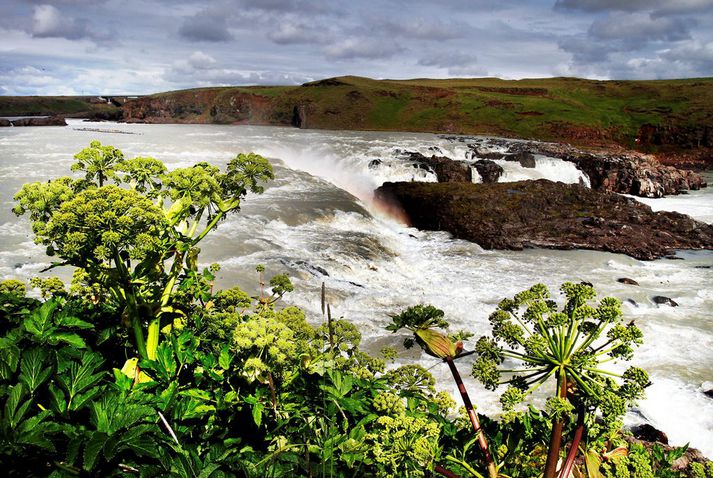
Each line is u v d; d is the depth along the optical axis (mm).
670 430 10602
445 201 29656
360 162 43219
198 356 3041
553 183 32812
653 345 14188
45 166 33844
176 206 3348
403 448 2246
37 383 2373
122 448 2045
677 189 47750
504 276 20859
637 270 22359
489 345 2033
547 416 2209
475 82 151000
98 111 147875
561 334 1926
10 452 1953
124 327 3172
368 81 132500
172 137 62812
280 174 34875
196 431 2564
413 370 3623
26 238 18172
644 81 129125
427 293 17969
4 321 3326
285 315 3684
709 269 22797
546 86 131750
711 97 101438
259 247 19344
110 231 2822
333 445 2488
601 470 2152
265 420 2748
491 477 2092
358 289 16875
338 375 2959
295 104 112375
